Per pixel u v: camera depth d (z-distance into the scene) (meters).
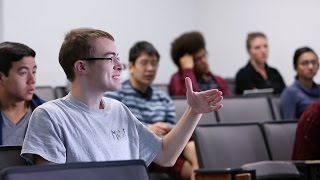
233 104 5.33
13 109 3.05
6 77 3.01
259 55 6.32
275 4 7.89
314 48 7.64
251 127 4.45
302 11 7.72
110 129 2.37
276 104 5.66
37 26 6.34
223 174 3.62
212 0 8.28
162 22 7.76
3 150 2.45
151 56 4.73
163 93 4.88
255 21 8.02
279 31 7.87
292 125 4.64
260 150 4.39
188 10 8.13
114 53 2.37
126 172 1.93
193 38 5.72
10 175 1.70
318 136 4.09
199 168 4.07
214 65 8.24
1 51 3.01
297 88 5.66
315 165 3.90
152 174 4.65
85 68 2.34
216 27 8.27
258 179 3.85
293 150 4.24
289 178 3.90
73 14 6.68
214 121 5.12
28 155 2.25
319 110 4.12
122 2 7.23
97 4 6.95
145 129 2.51
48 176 1.77
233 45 8.18
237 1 8.15
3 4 6.09
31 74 3.04
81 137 2.29
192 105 2.40
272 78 6.37
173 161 2.52
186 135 2.48
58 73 6.50
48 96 5.23
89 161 2.07
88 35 2.35
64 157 2.25
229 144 4.25
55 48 6.49
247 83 6.29
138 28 7.44
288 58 7.80
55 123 2.25
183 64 5.68
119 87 2.39
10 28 6.13
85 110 2.34
